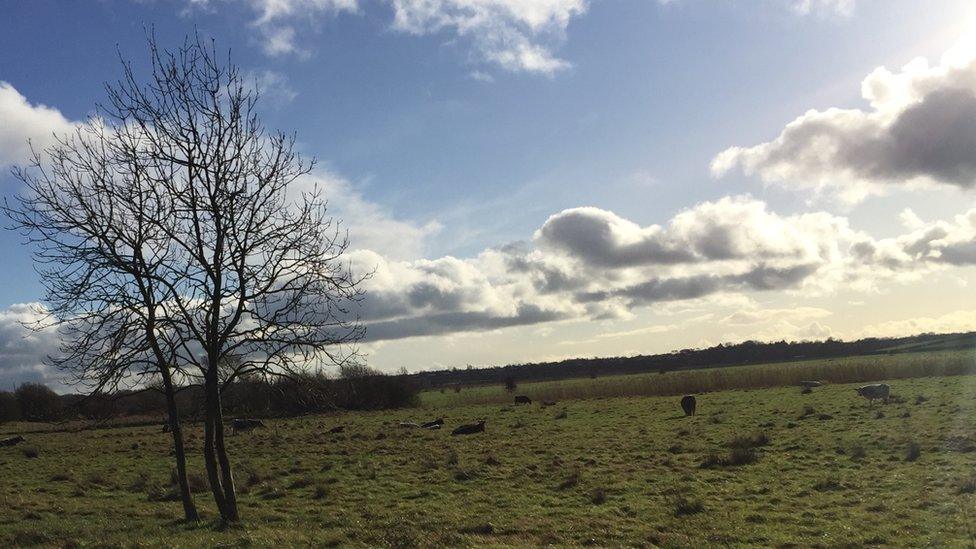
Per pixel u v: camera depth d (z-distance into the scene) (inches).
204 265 651.5
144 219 660.7
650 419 1793.8
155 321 661.3
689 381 3056.1
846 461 958.4
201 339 666.8
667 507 746.8
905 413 1380.4
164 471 1219.2
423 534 615.8
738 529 636.7
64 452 1652.3
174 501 906.7
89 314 660.1
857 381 2588.6
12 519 762.2
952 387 1939.0
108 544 566.6
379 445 1493.6
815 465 947.3
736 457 1011.9
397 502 839.1
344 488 946.1
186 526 661.3
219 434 672.4
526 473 1018.7
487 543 597.6
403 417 2449.6
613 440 1385.3
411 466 1147.9
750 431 1344.7
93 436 2143.2
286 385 715.4
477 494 874.8
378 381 3041.3
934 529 598.9
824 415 1470.2
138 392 686.5
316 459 1293.1
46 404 2970.0
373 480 1015.6
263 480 1034.1
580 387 3422.7
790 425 1391.5
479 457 1229.1
